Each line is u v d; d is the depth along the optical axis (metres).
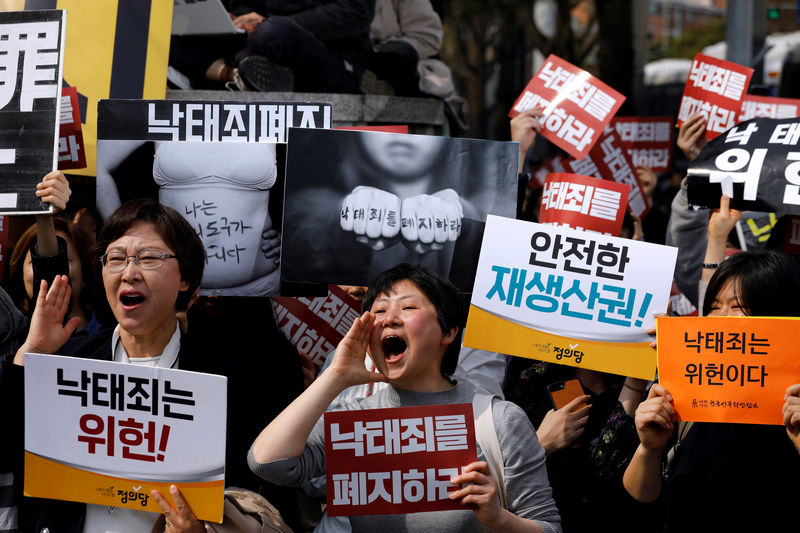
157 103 3.61
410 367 2.81
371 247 3.54
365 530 2.78
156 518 2.84
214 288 3.61
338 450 2.71
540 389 3.69
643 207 6.12
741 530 2.88
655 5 52.03
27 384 2.79
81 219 4.58
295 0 5.86
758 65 10.45
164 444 2.70
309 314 4.11
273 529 2.83
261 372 3.19
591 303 3.26
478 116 20.73
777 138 3.55
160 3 4.62
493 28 20.72
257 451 2.67
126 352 3.10
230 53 5.74
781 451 2.88
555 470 3.45
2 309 3.45
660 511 3.31
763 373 2.79
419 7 6.85
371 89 6.36
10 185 3.39
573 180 3.86
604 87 4.46
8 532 2.95
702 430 3.02
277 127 3.65
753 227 4.95
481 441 2.79
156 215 3.04
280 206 3.62
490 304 3.28
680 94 18.23
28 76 3.45
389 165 3.55
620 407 3.36
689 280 4.20
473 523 2.76
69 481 2.78
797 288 2.98
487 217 3.31
